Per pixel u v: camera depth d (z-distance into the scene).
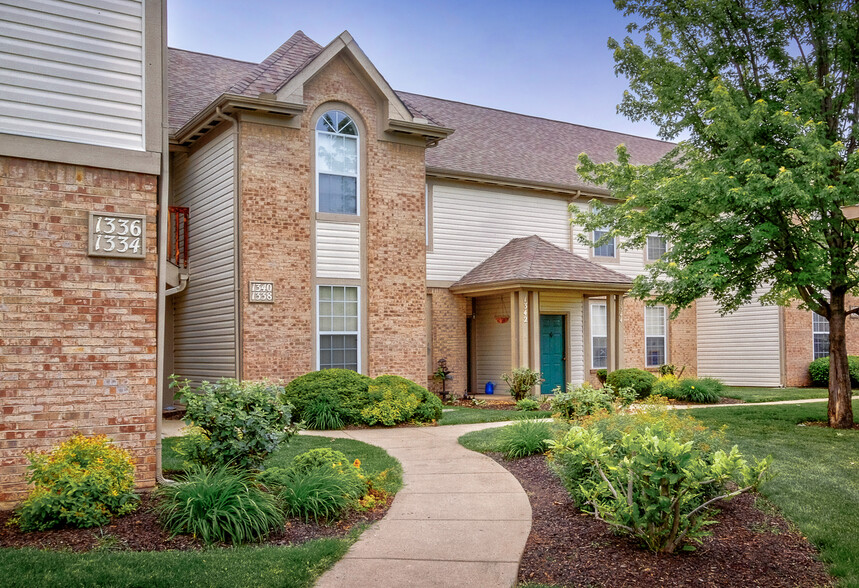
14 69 6.64
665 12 12.74
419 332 15.77
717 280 11.29
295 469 7.09
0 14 6.62
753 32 12.36
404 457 9.43
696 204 12.16
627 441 5.45
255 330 13.79
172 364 16.80
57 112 6.80
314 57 14.46
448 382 18.25
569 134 24.47
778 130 11.57
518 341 17.00
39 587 4.38
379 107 15.49
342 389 12.70
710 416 13.35
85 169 6.91
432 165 18.03
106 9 7.09
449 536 5.89
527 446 9.22
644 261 22.11
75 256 6.84
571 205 15.66
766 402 16.75
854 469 8.16
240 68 19.70
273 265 14.05
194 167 15.98
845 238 11.62
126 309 7.05
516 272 16.98
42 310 6.68
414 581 4.86
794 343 21.72
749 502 6.77
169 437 10.84
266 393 7.50
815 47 12.28
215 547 5.43
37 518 5.82
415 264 15.81
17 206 6.62
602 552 5.45
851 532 5.78
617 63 13.25
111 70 7.07
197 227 15.73
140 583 4.53
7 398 6.51
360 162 15.31
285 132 14.35
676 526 5.29
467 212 18.72
